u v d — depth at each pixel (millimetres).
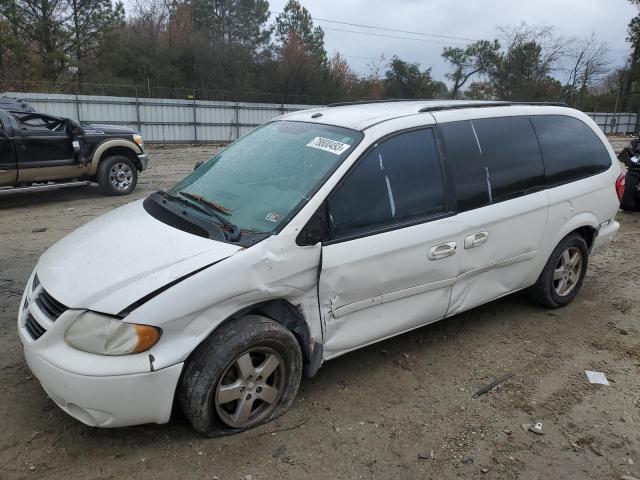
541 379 3795
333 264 3156
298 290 3086
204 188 3688
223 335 2857
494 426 3258
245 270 2859
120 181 10898
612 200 5000
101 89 32312
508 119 4285
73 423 3098
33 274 3324
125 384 2611
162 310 2652
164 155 21547
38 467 2760
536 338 4406
